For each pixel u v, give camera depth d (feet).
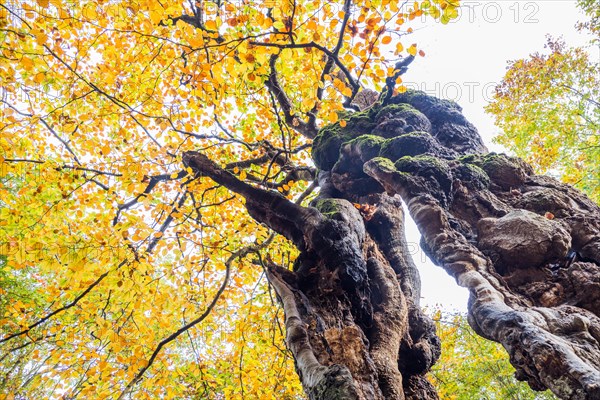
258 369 39.11
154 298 32.78
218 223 43.65
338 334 18.63
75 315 37.42
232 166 40.83
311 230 21.20
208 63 26.30
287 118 39.17
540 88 61.16
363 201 29.86
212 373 43.52
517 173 25.20
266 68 35.19
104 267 30.94
